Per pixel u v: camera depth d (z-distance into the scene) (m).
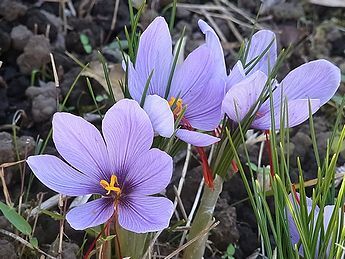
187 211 0.40
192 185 0.40
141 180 0.28
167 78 0.30
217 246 0.38
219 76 0.30
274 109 0.30
